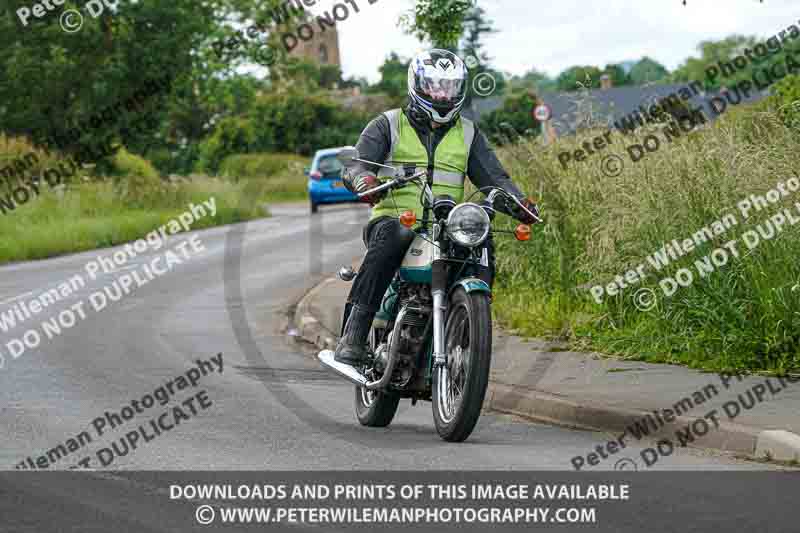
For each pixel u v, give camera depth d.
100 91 70.69
